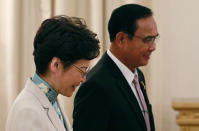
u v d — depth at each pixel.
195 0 6.52
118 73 3.76
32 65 6.36
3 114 6.32
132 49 3.72
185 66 6.60
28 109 2.45
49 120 2.54
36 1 6.36
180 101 5.97
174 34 6.58
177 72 6.60
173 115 6.60
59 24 2.63
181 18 6.55
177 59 6.60
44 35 2.60
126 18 3.68
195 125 5.70
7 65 6.30
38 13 6.37
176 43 6.59
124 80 3.76
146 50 3.72
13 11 6.22
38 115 2.47
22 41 6.32
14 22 6.22
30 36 6.36
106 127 3.55
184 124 5.70
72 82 2.66
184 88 6.62
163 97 6.58
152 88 6.23
